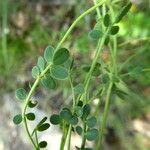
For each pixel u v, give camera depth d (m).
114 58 0.21
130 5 0.16
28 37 0.49
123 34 0.38
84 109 0.16
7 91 0.48
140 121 0.43
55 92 0.44
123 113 0.42
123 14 0.17
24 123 0.16
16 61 0.48
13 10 0.51
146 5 0.40
